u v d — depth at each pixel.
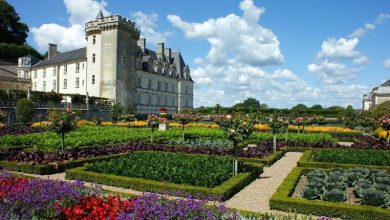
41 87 73.75
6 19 88.38
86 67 64.69
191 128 37.94
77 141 22.34
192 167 14.30
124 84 63.25
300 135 29.27
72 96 52.69
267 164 17.73
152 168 13.81
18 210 7.54
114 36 61.44
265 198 11.52
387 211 9.09
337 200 10.26
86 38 65.19
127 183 12.48
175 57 90.88
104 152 19.38
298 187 12.66
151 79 76.69
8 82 71.00
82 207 7.61
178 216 7.04
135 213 7.00
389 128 25.72
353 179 12.76
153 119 26.28
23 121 39.59
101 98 57.91
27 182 9.12
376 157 18.12
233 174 13.81
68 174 13.95
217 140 26.73
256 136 29.73
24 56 80.25
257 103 115.38
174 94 87.38
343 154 18.56
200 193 11.14
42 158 16.16
